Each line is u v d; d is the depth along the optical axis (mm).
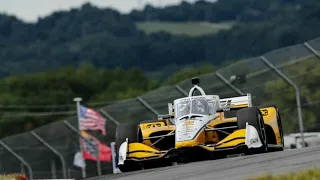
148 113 69375
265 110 44562
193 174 32844
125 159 41844
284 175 27625
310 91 81438
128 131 43719
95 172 80000
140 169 43062
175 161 42500
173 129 43531
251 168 32312
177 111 42594
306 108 84062
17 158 74062
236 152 40375
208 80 68812
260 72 69688
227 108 43094
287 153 37000
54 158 75938
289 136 79438
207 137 41750
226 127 41531
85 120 73188
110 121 71375
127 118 70250
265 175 27812
